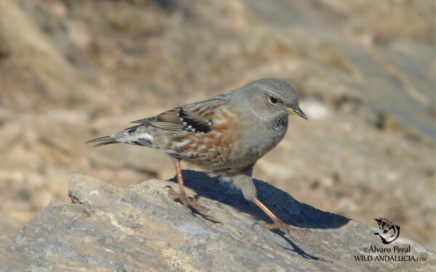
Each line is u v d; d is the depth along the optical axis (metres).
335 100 19.75
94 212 6.38
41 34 18.86
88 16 21.86
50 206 6.44
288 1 30.05
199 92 19.89
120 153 14.97
